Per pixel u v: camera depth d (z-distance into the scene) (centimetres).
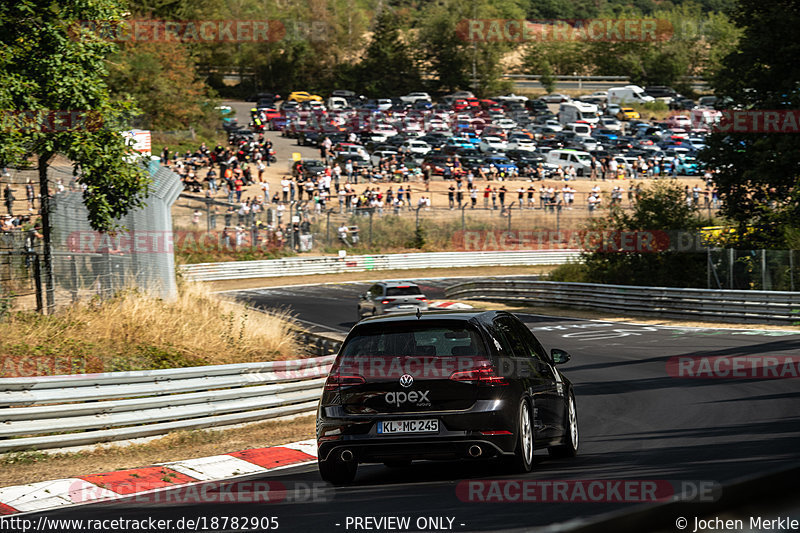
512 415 2711
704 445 3250
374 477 3062
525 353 3039
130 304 6103
